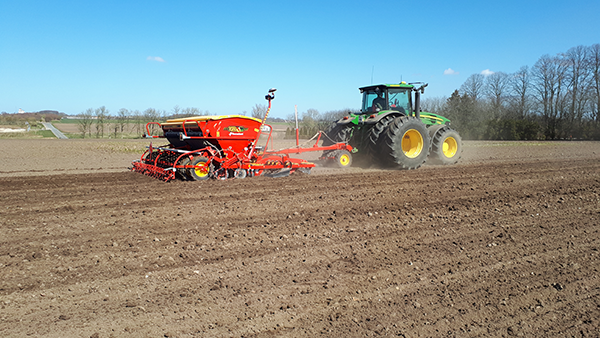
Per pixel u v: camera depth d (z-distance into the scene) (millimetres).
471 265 3959
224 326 2820
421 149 10859
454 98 43219
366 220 5543
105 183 8234
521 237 4828
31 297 3172
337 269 3834
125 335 2680
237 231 4941
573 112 42406
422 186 8094
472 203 6621
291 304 3143
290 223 5328
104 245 4367
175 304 3111
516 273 3771
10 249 4215
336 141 11352
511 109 47406
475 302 3209
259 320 2906
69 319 2865
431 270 3834
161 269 3756
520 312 3062
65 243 4422
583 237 4828
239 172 8836
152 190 7430
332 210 6055
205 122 8281
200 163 8414
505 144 25766
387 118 10742
